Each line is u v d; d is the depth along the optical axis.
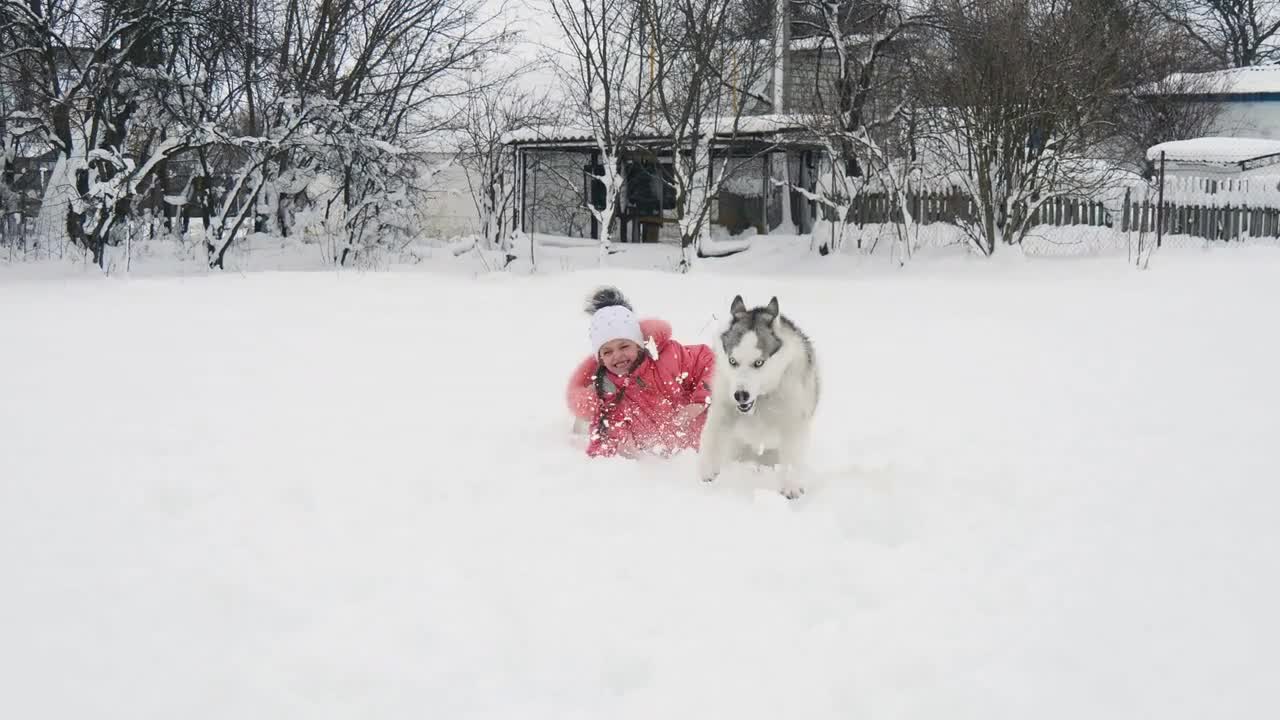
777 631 3.30
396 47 23.94
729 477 5.40
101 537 4.12
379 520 4.38
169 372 7.87
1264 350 8.84
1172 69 31.86
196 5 19.00
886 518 4.54
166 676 2.97
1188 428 6.07
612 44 21.78
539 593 3.59
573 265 22.08
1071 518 4.43
